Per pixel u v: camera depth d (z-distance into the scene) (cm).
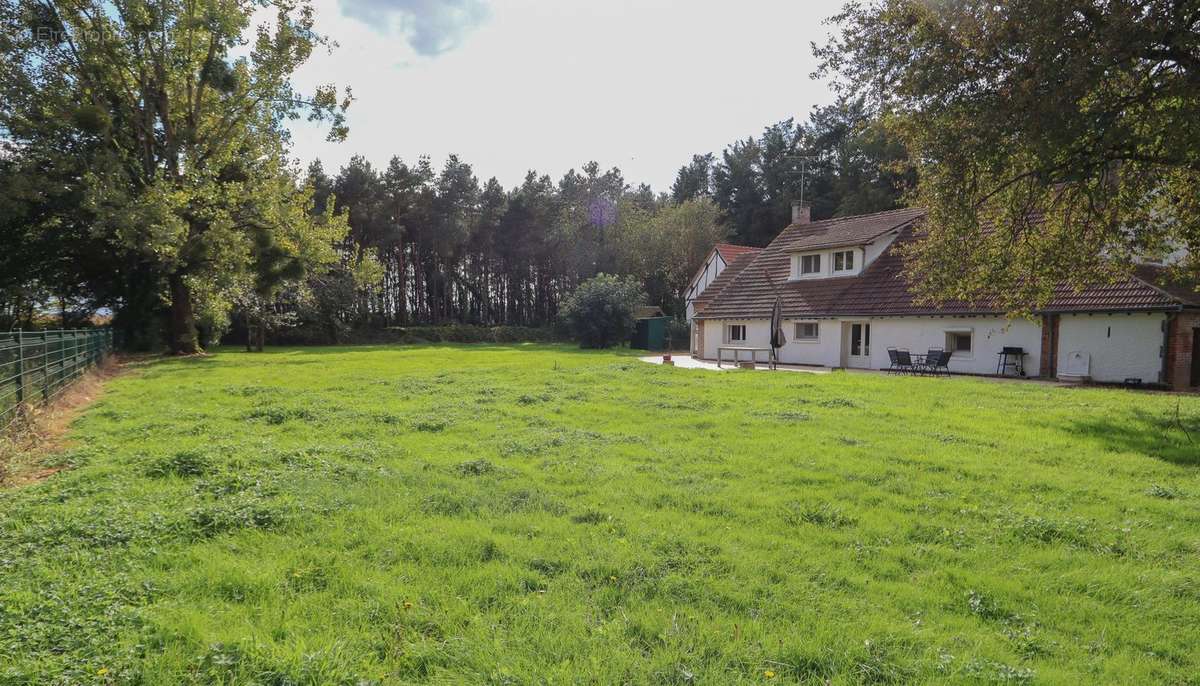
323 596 420
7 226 2745
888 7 1232
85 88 2761
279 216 3039
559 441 938
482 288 7238
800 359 2925
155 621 373
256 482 676
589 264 6394
